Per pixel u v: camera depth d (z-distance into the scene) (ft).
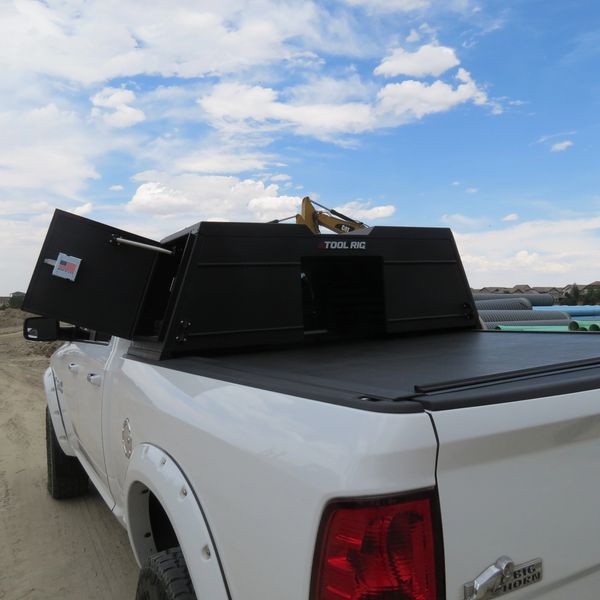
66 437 14.98
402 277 12.41
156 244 9.96
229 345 9.85
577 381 5.37
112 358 10.50
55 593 11.87
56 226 9.34
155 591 6.59
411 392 5.19
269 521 5.00
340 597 4.33
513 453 4.77
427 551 4.33
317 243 11.07
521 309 40.06
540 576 4.85
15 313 132.46
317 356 9.29
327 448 4.60
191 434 6.40
